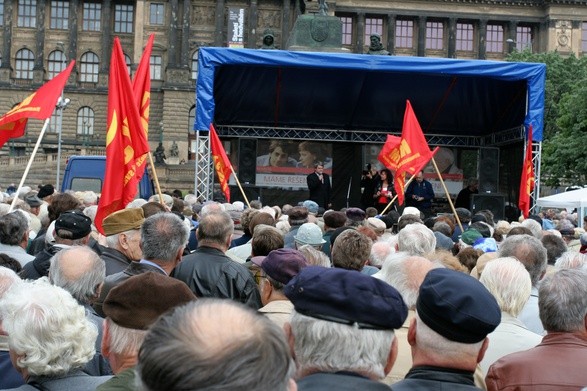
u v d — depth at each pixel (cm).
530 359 670
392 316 505
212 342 313
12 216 1233
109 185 1534
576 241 2092
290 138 3947
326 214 1622
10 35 12162
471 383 570
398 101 3800
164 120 11912
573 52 12050
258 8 12094
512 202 3719
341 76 3625
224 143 4169
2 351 703
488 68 3316
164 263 938
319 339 498
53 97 1647
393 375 745
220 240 1093
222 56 3262
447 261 1051
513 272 821
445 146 4009
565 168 8762
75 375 625
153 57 12188
